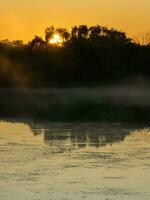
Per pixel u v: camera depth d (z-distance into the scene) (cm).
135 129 3197
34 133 3025
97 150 2462
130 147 2534
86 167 2114
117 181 1920
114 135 2938
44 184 1881
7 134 2983
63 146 2572
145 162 2192
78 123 3488
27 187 1852
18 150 2461
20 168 2105
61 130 3156
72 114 3656
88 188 1838
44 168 2102
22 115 3938
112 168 2097
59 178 1955
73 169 2088
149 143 2655
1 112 4034
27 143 2658
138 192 1798
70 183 1895
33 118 3772
